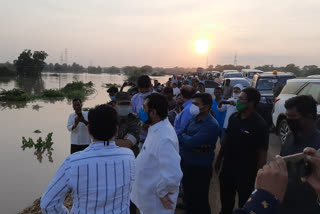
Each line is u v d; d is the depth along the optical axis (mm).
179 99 4934
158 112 2641
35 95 25562
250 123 3029
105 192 1784
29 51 67250
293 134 2059
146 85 5008
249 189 3098
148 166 2639
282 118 7457
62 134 10180
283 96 7699
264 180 1040
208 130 3150
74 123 4930
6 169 6613
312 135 1936
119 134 3334
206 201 3309
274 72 11531
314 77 7383
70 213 1853
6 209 4695
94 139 1924
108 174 1810
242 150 3098
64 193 1787
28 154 7789
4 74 64500
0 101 21969
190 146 3195
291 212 1575
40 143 8367
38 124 12023
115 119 1913
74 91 27594
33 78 66375
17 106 18766
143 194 2674
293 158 1069
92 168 1775
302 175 1044
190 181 3289
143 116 2729
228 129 3283
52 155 7715
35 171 6512
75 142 4996
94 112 1887
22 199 5078
